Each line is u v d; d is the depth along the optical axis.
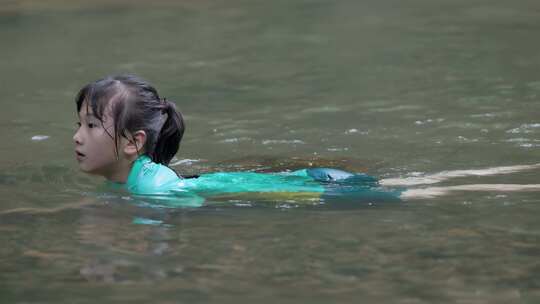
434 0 34.34
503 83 19.89
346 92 19.73
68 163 14.01
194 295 7.99
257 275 8.51
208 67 23.16
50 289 8.26
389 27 28.89
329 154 14.55
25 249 9.55
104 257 9.17
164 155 12.23
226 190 11.82
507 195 11.52
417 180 12.54
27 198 11.91
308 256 9.06
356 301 7.78
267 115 17.67
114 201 11.56
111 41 27.52
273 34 28.42
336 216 10.64
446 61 22.91
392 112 17.56
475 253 9.06
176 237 9.86
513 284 8.13
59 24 31.02
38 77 21.95
